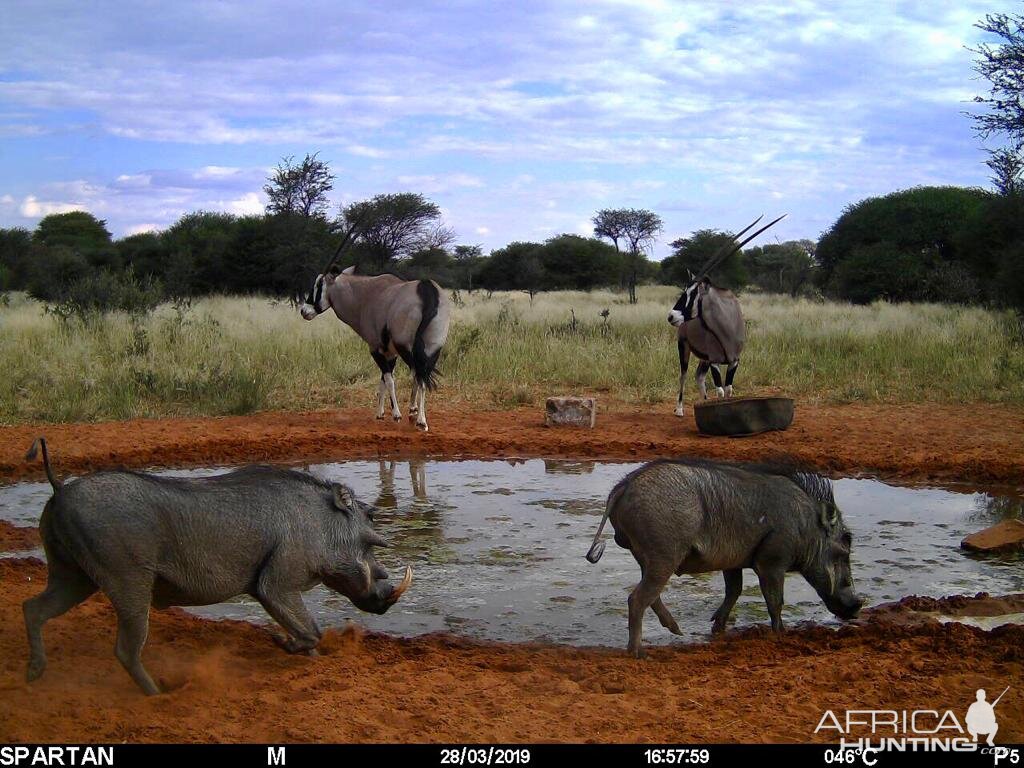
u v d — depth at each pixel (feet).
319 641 19.27
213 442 40.09
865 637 20.57
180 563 17.56
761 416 42.42
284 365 58.13
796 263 173.88
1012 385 52.47
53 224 237.04
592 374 57.62
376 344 45.65
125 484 17.15
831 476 36.58
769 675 18.03
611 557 27.04
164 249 150.82
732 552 20.48
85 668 18.53
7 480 35.29
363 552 19.77
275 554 18.51
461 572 25.64
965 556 27.04
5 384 49.29
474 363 58.80
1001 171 93.30
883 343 64.64
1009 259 80.38
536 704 16.81
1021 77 75.15
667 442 41.09
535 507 32.14
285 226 124.26
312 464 38.75
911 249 132.16
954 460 36.94
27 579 24.18
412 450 41.11
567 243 177.88
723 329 46.91
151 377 50.80
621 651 20.29
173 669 18.62
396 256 145.79
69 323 68.69
